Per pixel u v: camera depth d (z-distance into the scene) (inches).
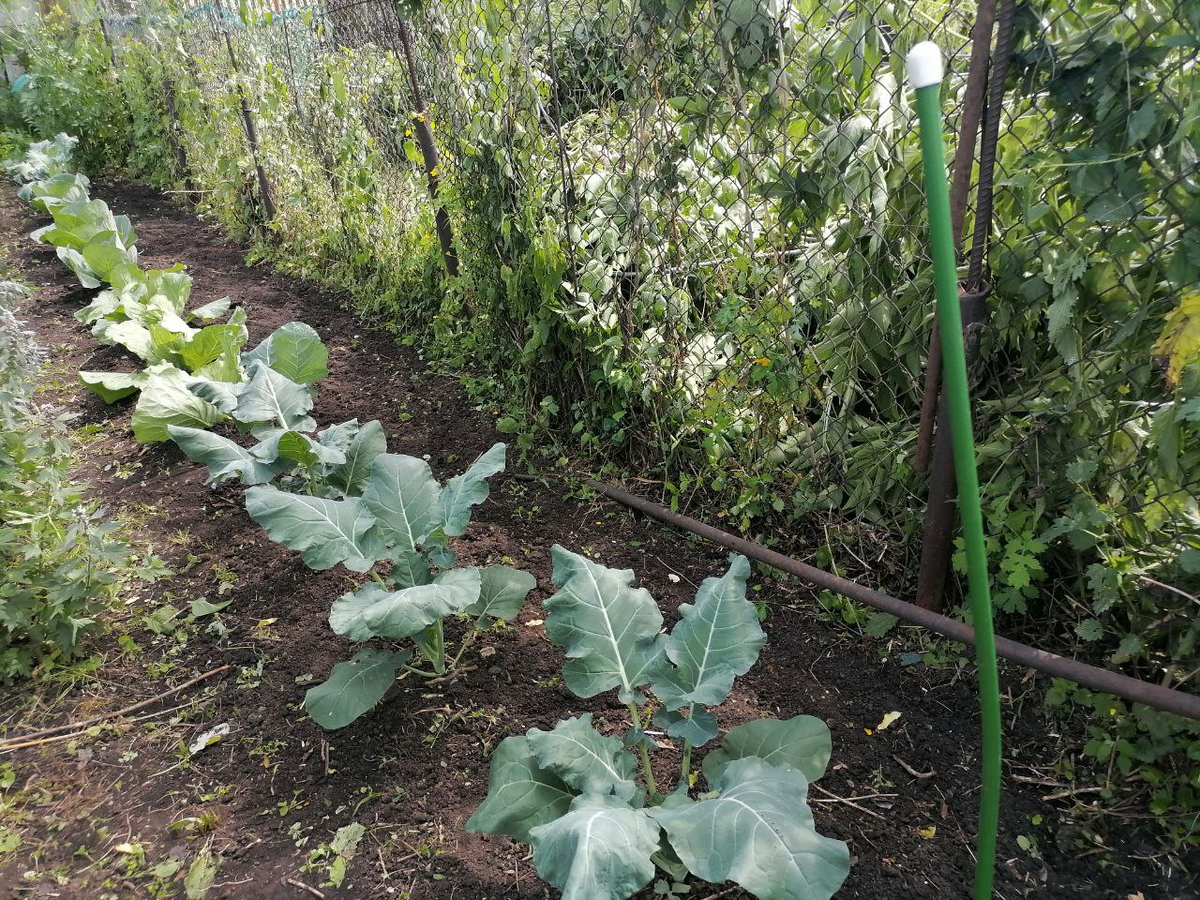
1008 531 95.3
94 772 96.3
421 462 112.6
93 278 237.9
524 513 140.9
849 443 116.2
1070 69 76.0
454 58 162.9
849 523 116.2
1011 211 90.5
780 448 123.6
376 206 225.0
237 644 115.3
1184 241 74.3
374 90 213.8
